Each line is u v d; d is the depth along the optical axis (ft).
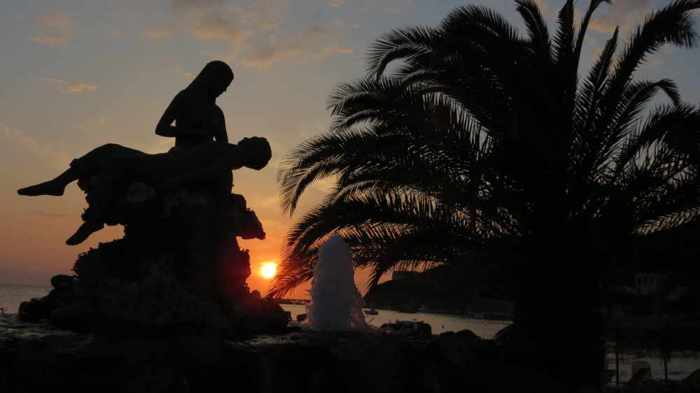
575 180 35.73
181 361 19.02
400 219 35.65
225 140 28.30
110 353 18.33
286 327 25.72
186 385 18.72
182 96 27.48
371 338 24.04
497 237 36.52
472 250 35.76
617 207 34.81
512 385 27.73
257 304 25.52
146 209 24.86
